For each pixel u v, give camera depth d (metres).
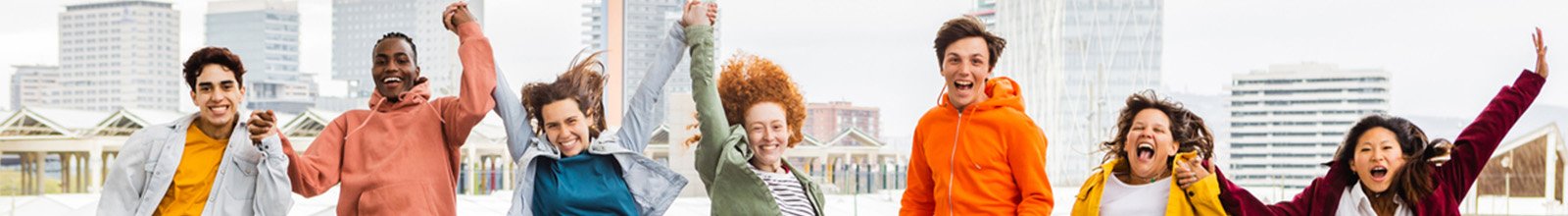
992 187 5.04
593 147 5.21
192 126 5.21
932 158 5.23
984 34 5.15
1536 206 8.53
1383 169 5.12
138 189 5.12
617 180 5.23
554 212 5.16
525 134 5.29
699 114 5.23
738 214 5.11
